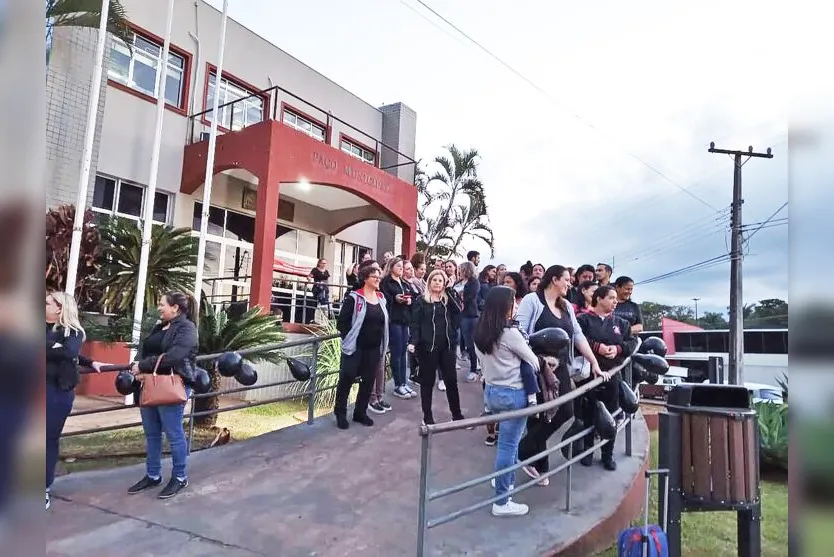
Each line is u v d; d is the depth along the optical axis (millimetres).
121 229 9641
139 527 3852
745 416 3209
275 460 5328
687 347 28797
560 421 4664
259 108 15172
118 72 12078
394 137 19156
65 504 4219
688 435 3303
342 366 6273
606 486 4891
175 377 4469
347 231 17656
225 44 14297
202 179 12516
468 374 8875
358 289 6320
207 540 3689
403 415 6742
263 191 11094
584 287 5879
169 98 13062
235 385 10328
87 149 8500
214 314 7520
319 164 12281
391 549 3650
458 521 4105
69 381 3812
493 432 5859
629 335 5836
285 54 15875
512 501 4234
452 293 8039
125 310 9664
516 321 4324
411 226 15125
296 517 4109
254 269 10844
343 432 6133
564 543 3773
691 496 3240
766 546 4277
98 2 9219
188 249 10141
